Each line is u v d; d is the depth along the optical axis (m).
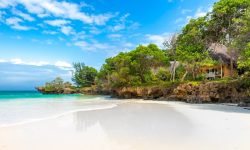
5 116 17.23
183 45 41.16
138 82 50.09
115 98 51.94
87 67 96.00
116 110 21.72
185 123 13.02
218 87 30.47
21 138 9.70
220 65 44.53
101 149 7.89
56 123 13.80
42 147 8.28
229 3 35.91
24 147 8.28
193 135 9.66
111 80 57.72
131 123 13.40
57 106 27.16
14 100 40.09
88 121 14.54
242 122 13.02
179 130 10.88
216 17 38.56
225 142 8.31
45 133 10.74
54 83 87.69
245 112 18.47
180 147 7.86
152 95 43.50
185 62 40.06
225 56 45.22
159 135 9.81
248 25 22.53
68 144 8.63
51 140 9.30
